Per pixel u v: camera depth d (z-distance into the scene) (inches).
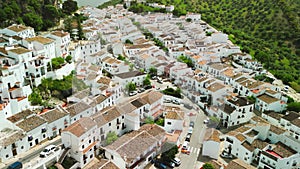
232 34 6697.8
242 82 3971.5
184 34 5708.7
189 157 2768.2
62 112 2775.6
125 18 6156.5
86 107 2598.4
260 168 2805.1
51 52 3622.0
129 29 5541.3
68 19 5364.2
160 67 4185.5
